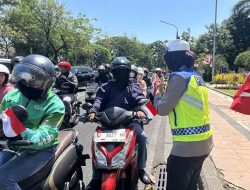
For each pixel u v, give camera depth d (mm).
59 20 45188
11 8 43031
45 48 47688
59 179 4320
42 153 4145
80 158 5066
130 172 5078
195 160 4121
